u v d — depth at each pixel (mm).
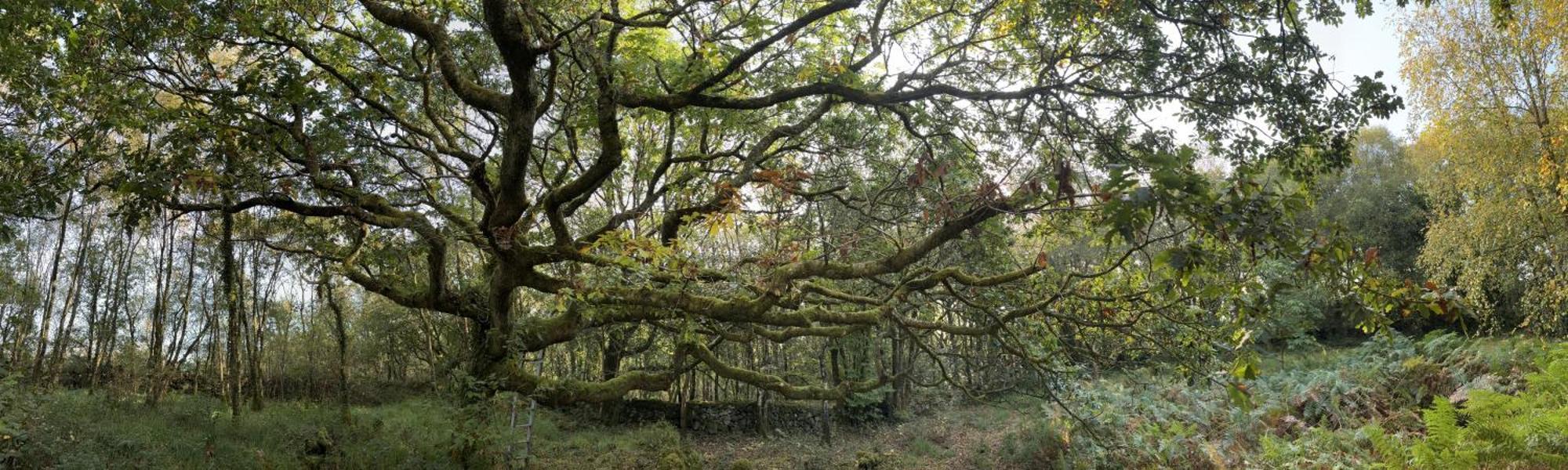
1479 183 18922
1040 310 9242
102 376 20391
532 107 7816
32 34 7902
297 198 10531
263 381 22594
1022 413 17656
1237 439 14797
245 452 10906
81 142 11305
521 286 10609
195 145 8836
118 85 9102
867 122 12938
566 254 9789
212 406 15047
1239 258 4477
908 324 10305
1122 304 9797
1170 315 9258
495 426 11703
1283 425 15320
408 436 12688
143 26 8328
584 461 15320
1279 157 8398
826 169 12398
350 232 12102
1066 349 11180
